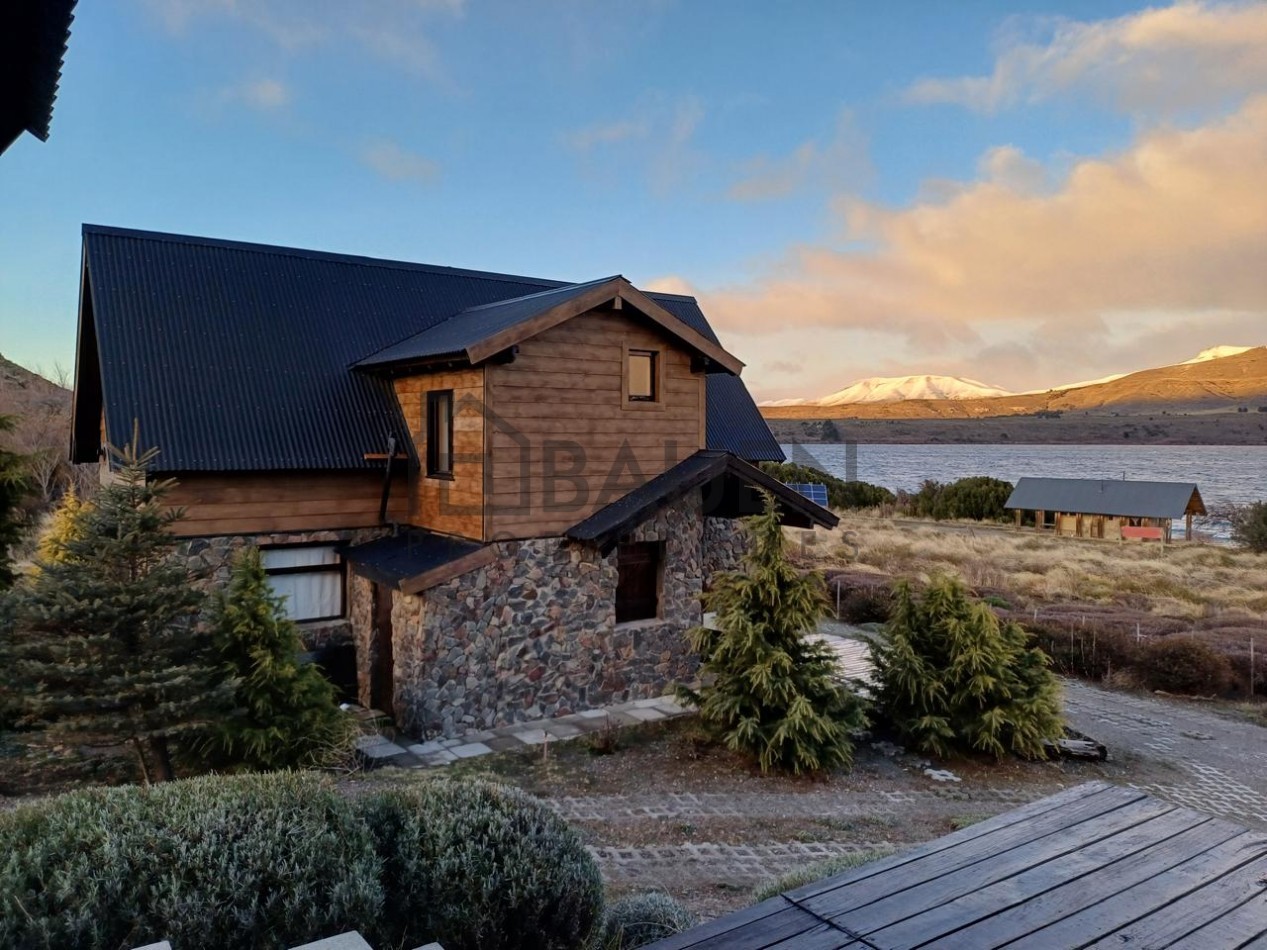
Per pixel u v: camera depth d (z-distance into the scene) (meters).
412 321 15.84
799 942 2.68
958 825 9.38
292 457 12.39
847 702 11.38
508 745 11.41
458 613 11.70
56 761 8.76
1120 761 12.39
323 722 9.40
